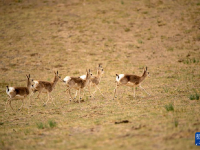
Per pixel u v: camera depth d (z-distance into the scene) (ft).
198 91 197.98
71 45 382.63
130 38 396.16
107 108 173.58
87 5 522.06
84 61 333.62
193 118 130.52
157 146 97.45
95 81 214.69
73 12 491.72
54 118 161.58
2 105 203.62
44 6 522.06
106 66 314.35
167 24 424.05
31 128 143.02
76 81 201.16
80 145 106.52
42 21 457.68
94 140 111.04
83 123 142.72
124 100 193.67
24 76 293.02
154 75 270.87
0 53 355.56
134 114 150.41
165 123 124.98
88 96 219.41
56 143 112.57
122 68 304.50
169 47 356.79
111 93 221.05
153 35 396.98
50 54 355.77
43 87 197.98
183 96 186.80
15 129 144.05
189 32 392.88
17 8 511.81
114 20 453.17
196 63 297.74
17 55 352.08
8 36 406.41
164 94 199.31
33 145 112.68
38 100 215.31
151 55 338.95
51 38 403.34
